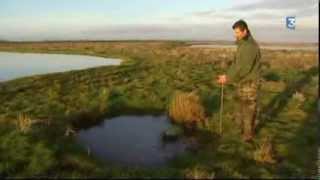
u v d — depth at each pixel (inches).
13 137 407.5
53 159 343.6
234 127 456.8
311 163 335.0
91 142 429.7
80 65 1592.0
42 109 574.6
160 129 486.6
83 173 315.9
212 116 514.9
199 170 315.3
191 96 522.3
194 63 1378.0
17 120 480.4
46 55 2682.1
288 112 530.0
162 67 1234.0
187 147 407.5
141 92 709.9
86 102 630.5
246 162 343.0
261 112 520.4
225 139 415.8
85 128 498.6
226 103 585.9
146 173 313.6
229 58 1590.8
